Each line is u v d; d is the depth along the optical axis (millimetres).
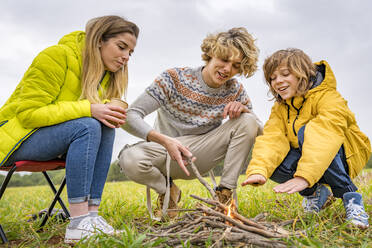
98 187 2098
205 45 2547
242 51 2439
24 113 1911
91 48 2086
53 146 1963
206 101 2660
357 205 2000
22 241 2068
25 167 2006
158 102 2580
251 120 2541
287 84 2320
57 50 2020
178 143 2291
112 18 2164
